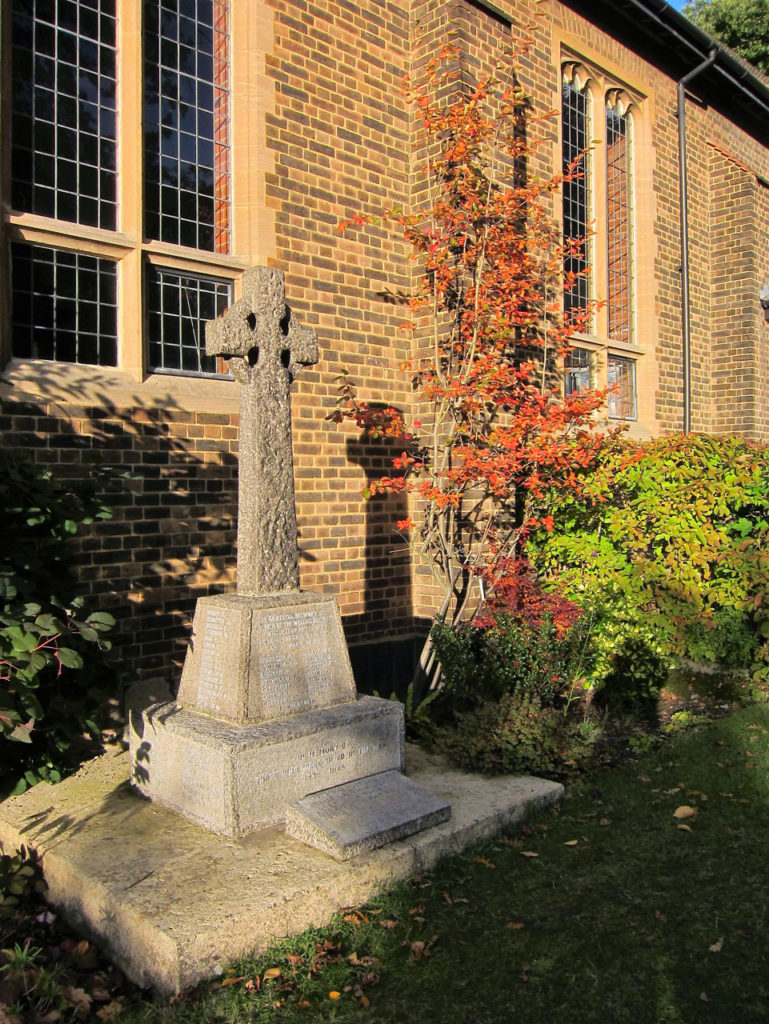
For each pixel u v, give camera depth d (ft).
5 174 17.31
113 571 18.42
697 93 38.70
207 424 20.11
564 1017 9.77
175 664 19.47
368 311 24.06
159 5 20.48
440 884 12.85
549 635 20.44
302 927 11.52
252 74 21.50
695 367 38.68
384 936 11.41
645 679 23.17
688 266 37.37
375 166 24.41
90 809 14.46
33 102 18.11
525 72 27.40
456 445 23.24
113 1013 10.14
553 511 24.88
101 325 19.02
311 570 22.54
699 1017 9.66
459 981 10.49
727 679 24.12
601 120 33.01
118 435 18.48
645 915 11.87
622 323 35.19
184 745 13.93
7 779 15.39
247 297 15.38
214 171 21.50
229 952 10.74
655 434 35.32
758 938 11.21
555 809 15.61
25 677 12.76
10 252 17.47
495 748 17.31
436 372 22.98
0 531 15.47
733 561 23.40
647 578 23.84
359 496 23.71
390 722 15.47
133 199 19.27
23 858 13.39
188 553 19.70
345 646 15.70
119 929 11.18
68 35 18.69
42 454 17.26
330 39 23.35
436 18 24.99
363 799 13.85
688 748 18.62
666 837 14.30
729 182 39.06
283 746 13.66
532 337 27.37
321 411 22.79
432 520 22.81
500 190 25.00
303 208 22.58
